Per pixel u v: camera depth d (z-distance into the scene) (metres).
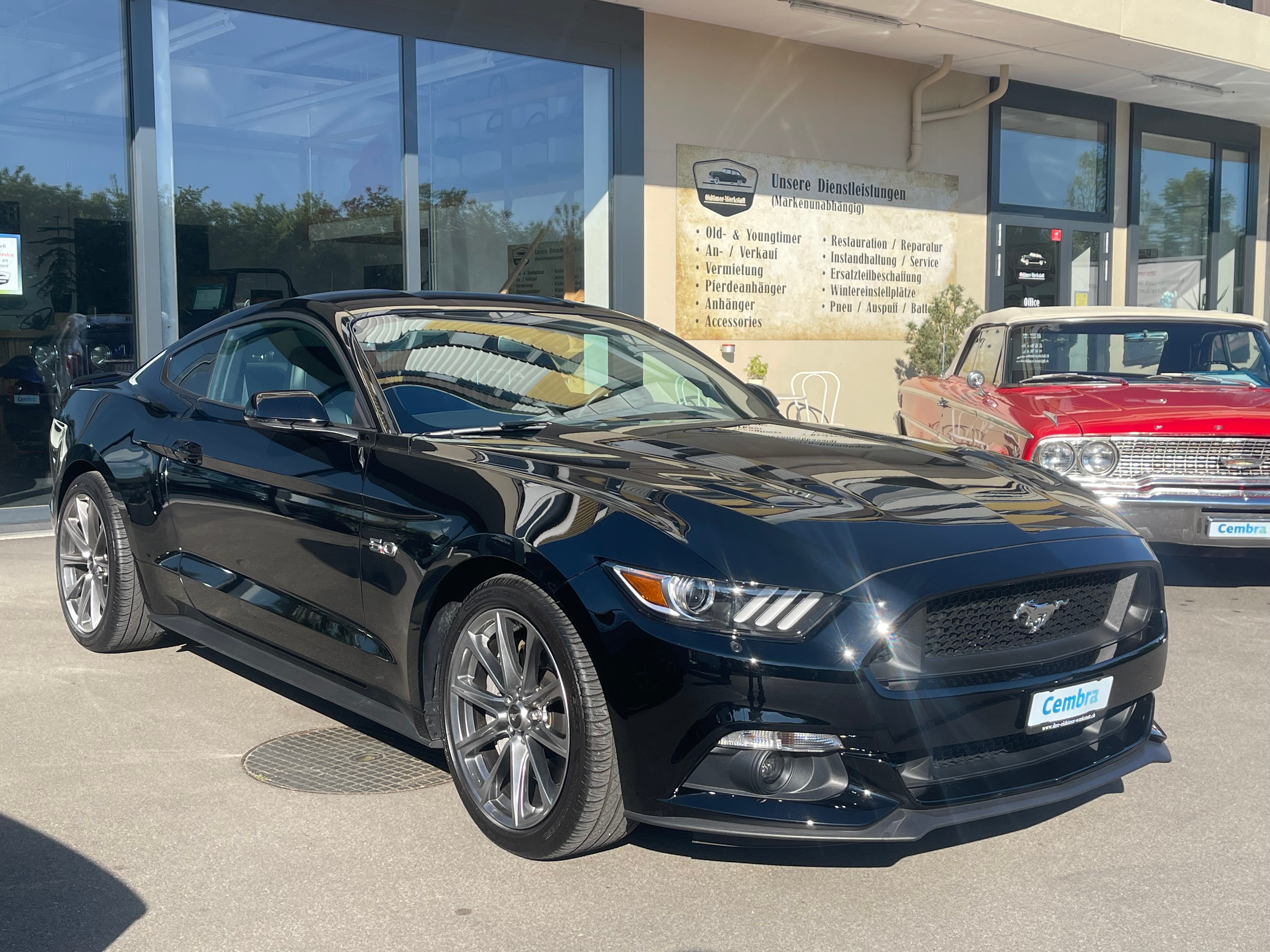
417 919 2.67
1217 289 15.70
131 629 4.73
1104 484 5.79
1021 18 10.35
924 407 7.59
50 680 4.46
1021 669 2.85
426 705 3.29
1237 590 6.40
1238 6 13.66
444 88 9.16
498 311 4.38
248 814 3.24
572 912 2.71
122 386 4.96
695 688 2.64
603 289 10.30
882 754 2.66
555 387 4.07
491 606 3.04
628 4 9.90
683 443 3.62
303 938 2.57
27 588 6.01
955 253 12.77
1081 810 3.37
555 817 2.87
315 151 8.56
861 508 3.04
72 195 7.70
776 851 3.07
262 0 8.17
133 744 3.78
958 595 2.78
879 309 12.21
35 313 7.62
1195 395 6.30
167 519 4.39
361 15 8.63
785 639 2.64
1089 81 12.93
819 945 2.58
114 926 2.61
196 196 8.06
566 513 2.95
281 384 4.11
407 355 3.91
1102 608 3.12
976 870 2.97
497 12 9.32
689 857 3.02
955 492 3.28
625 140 10.20
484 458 3.32
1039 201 13.51
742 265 11.12
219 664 4.71
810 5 9.97
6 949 2.49
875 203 12.05
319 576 3.64
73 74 7.63
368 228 8.88
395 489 3.39
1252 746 3.90
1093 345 7.25
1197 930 2.66
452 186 9.29
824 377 11.84
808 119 11.44
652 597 2.71
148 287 7.90
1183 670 4.82
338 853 3.01
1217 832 3.21
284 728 3.96
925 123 12.39
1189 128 14.89
